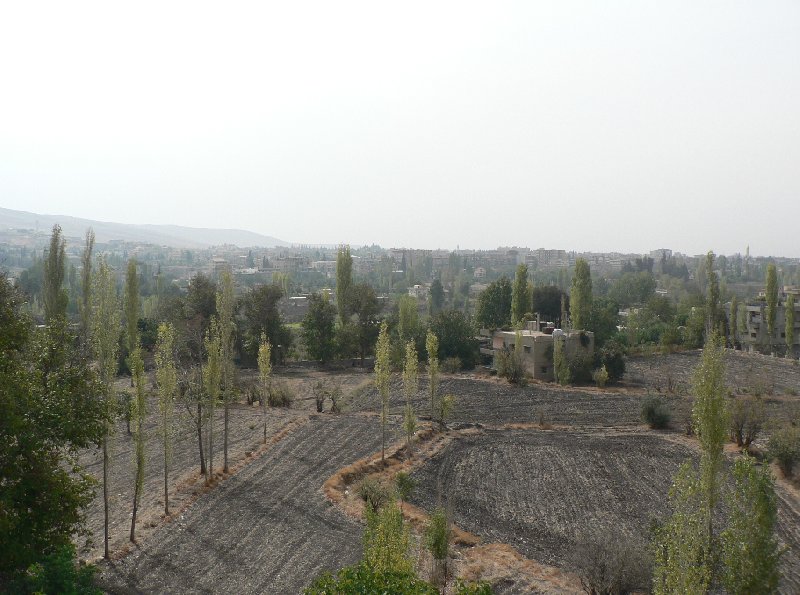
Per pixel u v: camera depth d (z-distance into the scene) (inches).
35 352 1003.9
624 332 4163.4
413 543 1147.3
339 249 3614.7
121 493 1430.9
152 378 2669.8
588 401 2632.9
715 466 728.3
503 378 3041.3
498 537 1285.7
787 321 3619.6
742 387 2760.8
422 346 3403.1
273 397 2449.6
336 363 3575.3
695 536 686.5
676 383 2883.9
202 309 3277.6
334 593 591.8
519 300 3754.9
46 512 855.7
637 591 964.6
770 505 693.3
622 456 1879.9
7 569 794.2
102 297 1122.0
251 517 1290.6
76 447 981.2
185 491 1434.5
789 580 1082.7
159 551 1115.9
